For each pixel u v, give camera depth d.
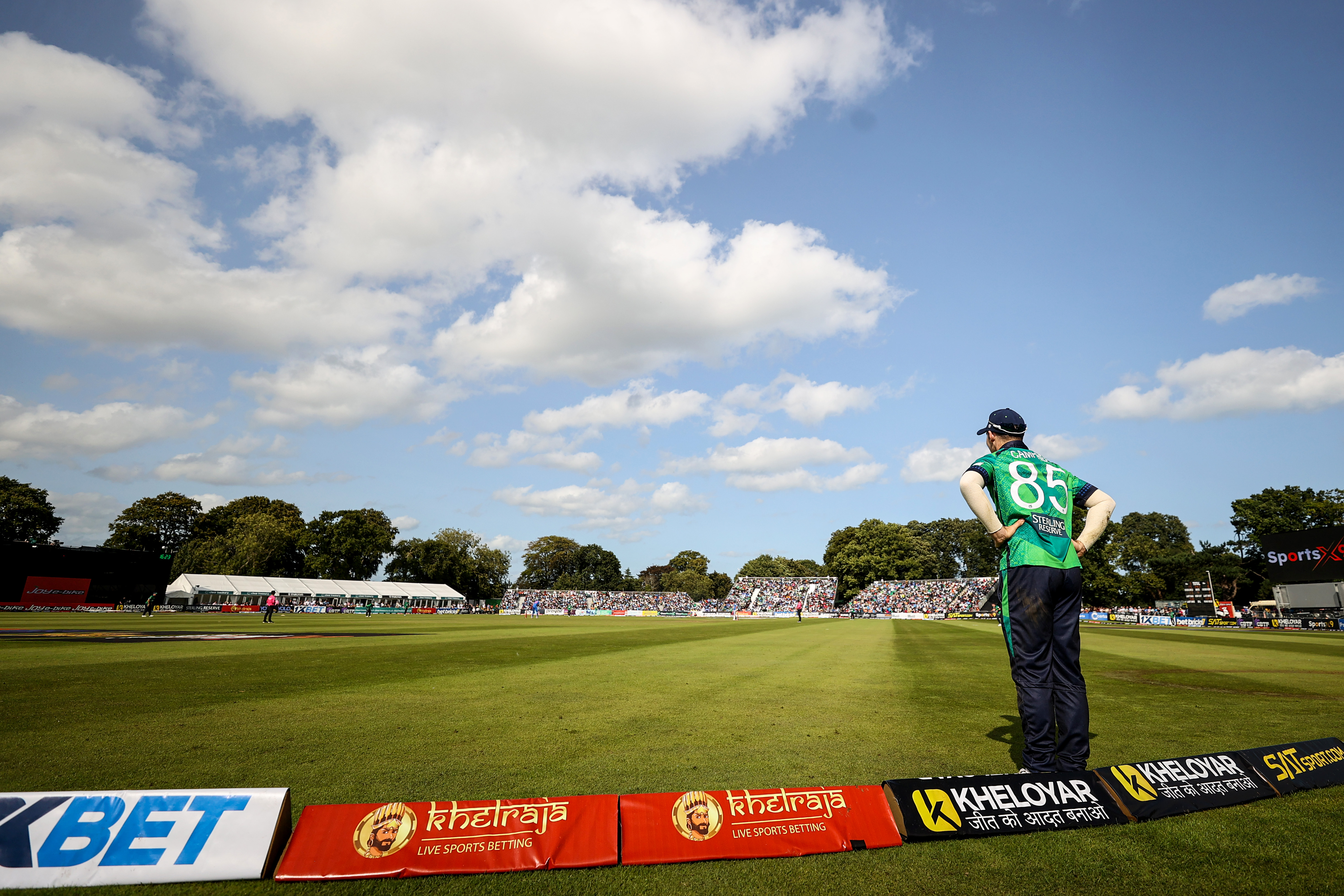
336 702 7.82
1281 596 44.88
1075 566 4.14
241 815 2.98
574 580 113.44
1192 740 5.54
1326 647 19.61
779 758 4.96
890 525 79.19
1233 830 3.34
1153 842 3.20
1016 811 3.46
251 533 73.81
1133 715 6.87
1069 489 4.38
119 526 78.06
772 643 20.31
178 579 62.44
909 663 13.54
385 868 2.89
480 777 4.43
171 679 9.74
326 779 4.39
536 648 17.22
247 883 2.80
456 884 2.81
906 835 3.27
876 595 74.31
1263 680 10.40
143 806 2.94
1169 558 70.50
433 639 21.09
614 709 7.38
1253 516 63.06
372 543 83.44
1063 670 4.08
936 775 4.45
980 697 8.39
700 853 3.09
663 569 126.31
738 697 8.42
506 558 99.88
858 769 4.61
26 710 7.01
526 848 3.03
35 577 49.59
